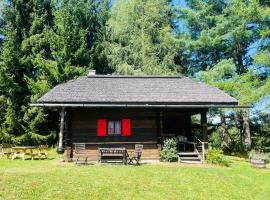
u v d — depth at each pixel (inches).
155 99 791.7
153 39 1320.1
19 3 1325.0
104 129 805.9
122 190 514.3
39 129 1246.3
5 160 816.3
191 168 700.0
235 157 1039.0
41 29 1337.4
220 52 1279.5
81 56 1253.1
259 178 647.8
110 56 1302.9
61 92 797.9
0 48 1321.4
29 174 593.3
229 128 1369.3
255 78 1085.8
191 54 1359.5
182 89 849.5
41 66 1192.8
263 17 1061.8
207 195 510.3
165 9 1362.0
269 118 1273.4
